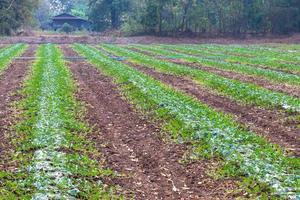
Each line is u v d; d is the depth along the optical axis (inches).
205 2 3666.3
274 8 3545.8
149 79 1212.5
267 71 1396.4
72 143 641.0
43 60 1772.9
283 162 556.4
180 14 3671.3
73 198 450.6
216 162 574.6
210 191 500.4
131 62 1742.1
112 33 3912.4
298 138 697.0
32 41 3324.3
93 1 4635.8
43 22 6043.3
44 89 1053.2
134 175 545.0
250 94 991.6
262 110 884.0
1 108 895.1
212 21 3713.1
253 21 3634.4
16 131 704.4
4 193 453.7
